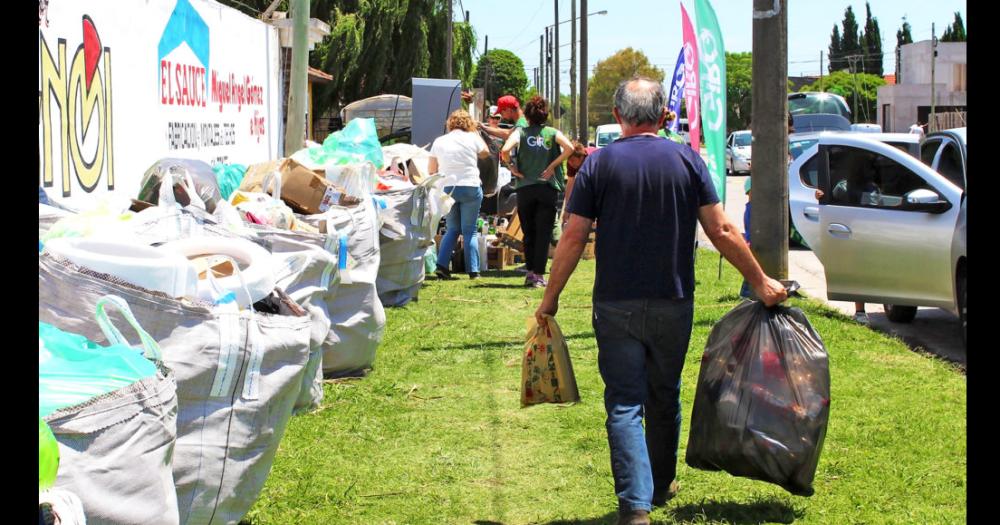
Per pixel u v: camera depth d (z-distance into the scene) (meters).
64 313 3.50
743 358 4.41
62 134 6.01
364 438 5.74
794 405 4.34
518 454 5.52
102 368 2.95
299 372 4.12
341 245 6.31
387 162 11.19
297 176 7.16
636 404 4.22
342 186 8.15
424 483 5.06
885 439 5.75
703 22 9.71
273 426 4.04
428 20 32.50
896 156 9.07
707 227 4.33
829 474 5.18
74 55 6.22
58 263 3.50
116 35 7.04
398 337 8.57
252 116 11.53
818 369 4.39
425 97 20.28
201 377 3.66
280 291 4.52
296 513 4.61
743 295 10.30
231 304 3.87
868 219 9.03
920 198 8.57
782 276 9.15
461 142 12.35
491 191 13.99
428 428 5.96
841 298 9.41
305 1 10.44
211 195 6.07
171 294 3.72
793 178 10.31
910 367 7.59
